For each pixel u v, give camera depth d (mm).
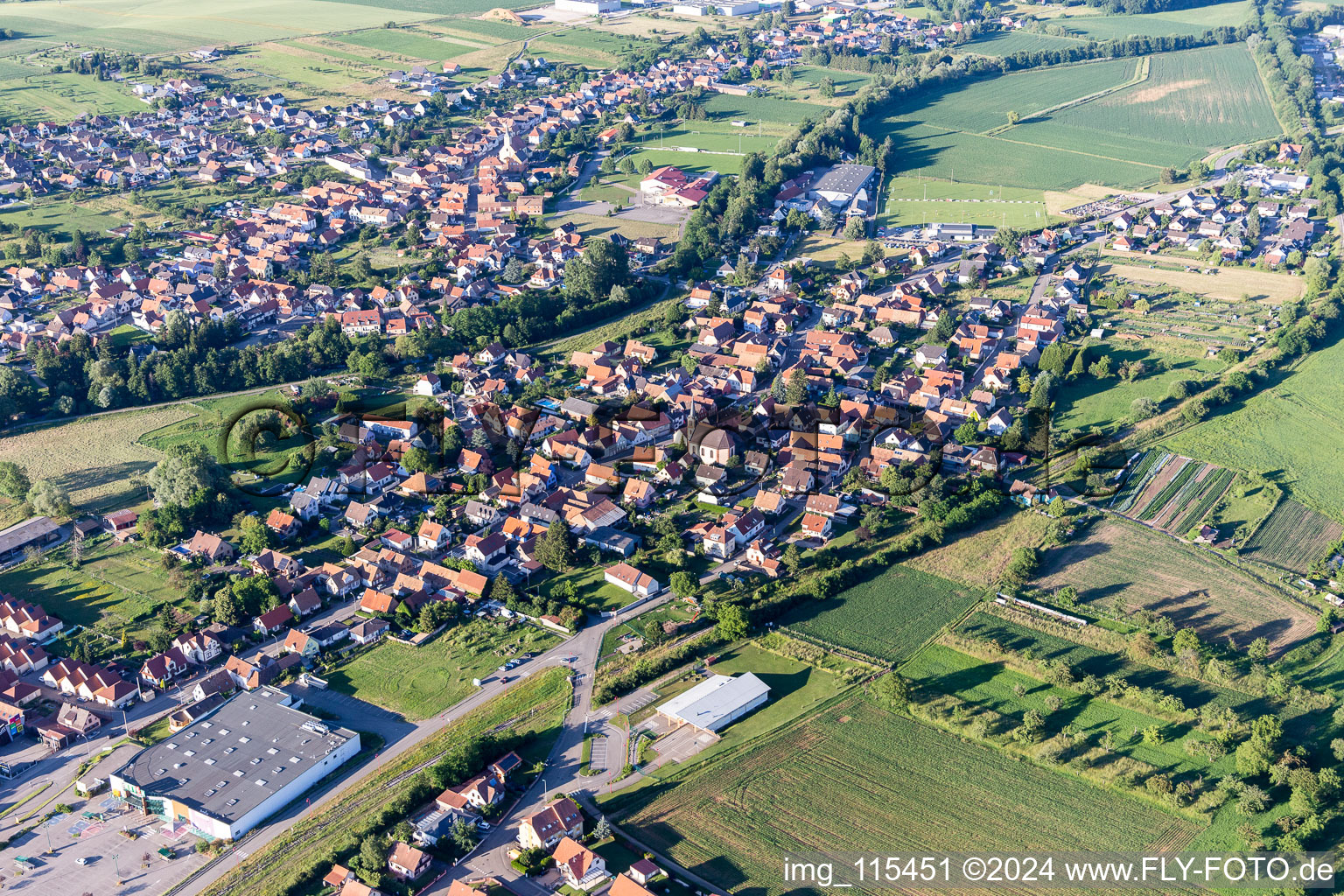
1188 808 173500
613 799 178875
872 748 189125
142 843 173750
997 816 174625
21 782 187250
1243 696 197375
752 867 165500
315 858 167625
